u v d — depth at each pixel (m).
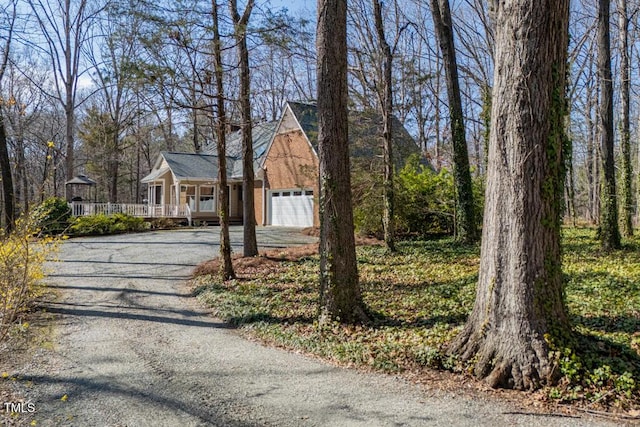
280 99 30.41
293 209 24.36
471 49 19.62
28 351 5.84
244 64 11.23
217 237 19.58
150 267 12.69
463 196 15.09
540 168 4.70
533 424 3.77
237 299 8.71
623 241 14.78
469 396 4.38
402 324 6.63
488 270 4.99
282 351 6.05
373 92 13.49
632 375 4.33
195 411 4.14
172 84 8.72
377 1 12.67
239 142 33.06
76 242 17.98
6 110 24.67
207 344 6.36
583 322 6.23
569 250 13.14
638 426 3.67
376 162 15.60
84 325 7.20
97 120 34.09
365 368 5.26
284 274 10.98
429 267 11.27
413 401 4.31
